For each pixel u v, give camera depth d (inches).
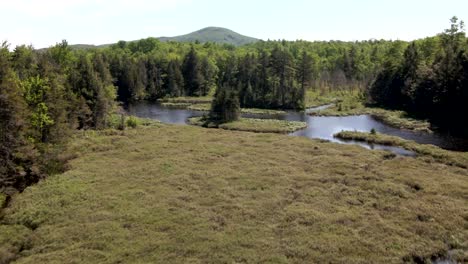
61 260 919.0
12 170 1402.6
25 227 1120.8
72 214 1190.9
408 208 1242.0
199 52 7647.6
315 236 1050.1
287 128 3147.1
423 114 3481.8
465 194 1365.7
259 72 4813.0
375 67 5639.8
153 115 4010.8
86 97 2691.9
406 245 1007.0
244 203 1283.2
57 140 1727.4
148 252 962.1
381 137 2610.7
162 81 5718.5
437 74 3351.4
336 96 5290.4
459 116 2940.5
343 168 1686.8
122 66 5329.7
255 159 1872.5
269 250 971.3
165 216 1173.7
